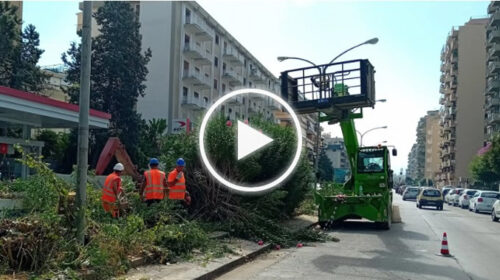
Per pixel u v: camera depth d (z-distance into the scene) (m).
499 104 66.44
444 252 11.41
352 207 17.00
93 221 8.51
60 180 8.80
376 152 18.95
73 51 38.31
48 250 6.82
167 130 51.50
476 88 87.25
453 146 94.88
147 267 8.11
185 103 54.72
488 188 57.56
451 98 95.88
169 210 10.84
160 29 54.03
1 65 33.00
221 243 11.15
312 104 15.35
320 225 17.52
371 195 17.56
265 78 83.12
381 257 10.77
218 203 13.30
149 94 53.50
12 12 32.91
